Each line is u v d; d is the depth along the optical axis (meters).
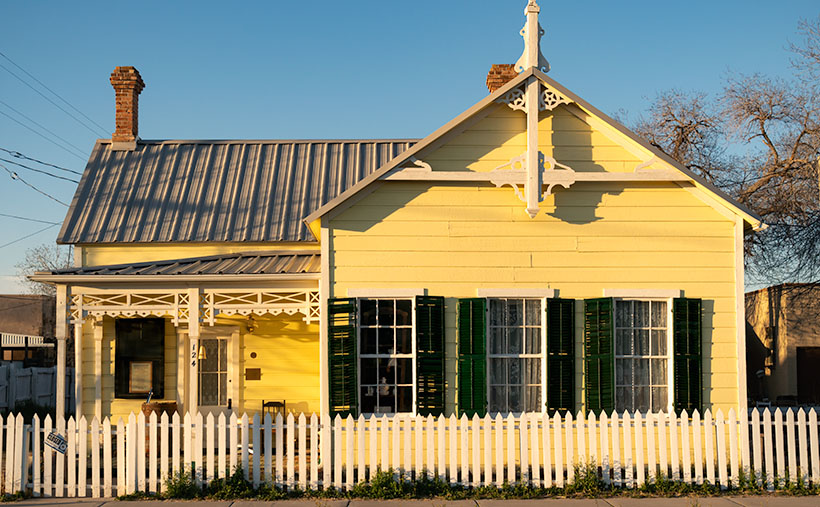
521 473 10.84
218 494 10.52
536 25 12.24
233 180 18.34
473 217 12.20
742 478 10.95
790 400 23.22
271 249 16.73
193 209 17.45
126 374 15.30
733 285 12.25
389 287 12.04
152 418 10.71
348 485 10.69
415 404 11.76
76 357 13.82
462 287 12.11
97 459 10.59
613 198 12.30
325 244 12.05
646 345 12.26
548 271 12.18
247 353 15.89
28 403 20.28
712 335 12.17
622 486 11.06
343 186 18.12
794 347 25.25
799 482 10.84
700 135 30.09
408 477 10.84
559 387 11.93
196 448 10.70
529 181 11.95
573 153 12.30
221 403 15.75
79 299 13.34
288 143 19.62
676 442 10.91
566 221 12.25
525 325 12.23
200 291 13.29
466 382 11.86
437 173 12.07
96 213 17.23
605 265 12.21
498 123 12.30
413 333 11.96
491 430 11.87
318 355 15.95
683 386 11.95
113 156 18.94
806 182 23.89
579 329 12.13
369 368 12.02
